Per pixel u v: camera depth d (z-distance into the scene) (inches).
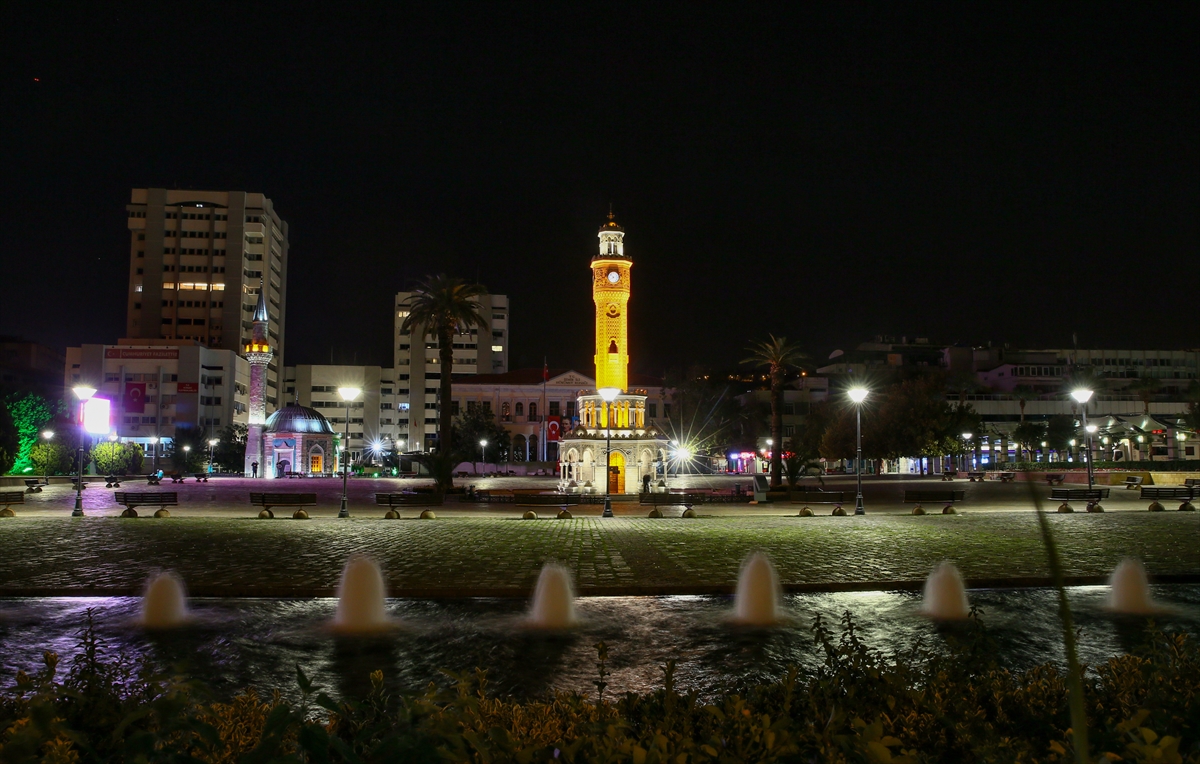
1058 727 216.2
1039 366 5103.3
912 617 605.9
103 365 5305.1
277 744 160.9
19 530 1294.3
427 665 470.9
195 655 495.8
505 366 7042.3
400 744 163.8
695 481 3767.2
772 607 612.1
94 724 206.4
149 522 1462.8
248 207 6264.8
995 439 4687.5
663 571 818.2
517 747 172.9
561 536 1196.5
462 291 2343.8
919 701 219.6
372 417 6860.2
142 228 6127.0
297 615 617.9
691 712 214.7
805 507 1724.9
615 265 2466.8
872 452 3442.4
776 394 2389.3
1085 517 1551.4
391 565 868.6
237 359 5743.1
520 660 480.4
